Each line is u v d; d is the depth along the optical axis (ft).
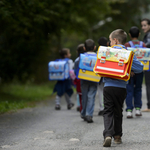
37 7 55.62
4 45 73.15
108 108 23.93
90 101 35.12
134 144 24.18
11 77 77.46
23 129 31.14
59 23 77.15
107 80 24.08
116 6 137.18
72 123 34.58
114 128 24.54
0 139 26.73
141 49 37.35
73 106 55.11
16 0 50.14
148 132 28.43
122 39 24.90
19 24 58.34
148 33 42.32
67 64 49.83
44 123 34.68
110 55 23.56
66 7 78.74
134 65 23.93
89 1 89.20
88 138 26.71
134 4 137.59
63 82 49.70
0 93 72.74
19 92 82.79
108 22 140.67
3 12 45.78
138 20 142.31
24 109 48.16
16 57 74.18
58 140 26.16
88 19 97.14
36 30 66.39
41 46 74.79
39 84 123.85
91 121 34.65
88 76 34.76
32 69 79.15
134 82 37.45
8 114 41.63
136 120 34.99
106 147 23.32
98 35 142.72
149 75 41.88
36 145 24.45
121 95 23.89
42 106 53.98
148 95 42.14
